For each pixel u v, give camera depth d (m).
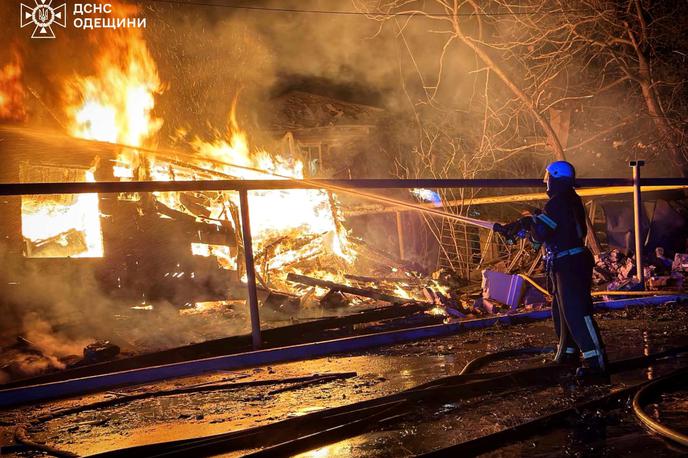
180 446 3.59
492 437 3.42
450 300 9.68
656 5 15.56
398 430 3.76
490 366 5.27
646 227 12.39
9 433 4.15
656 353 5.35
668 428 3.42
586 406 3.93
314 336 7.50
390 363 5.59
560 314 5.05
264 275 10.97
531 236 5.10
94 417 4.42
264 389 4.90
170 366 5.49
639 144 16.03
